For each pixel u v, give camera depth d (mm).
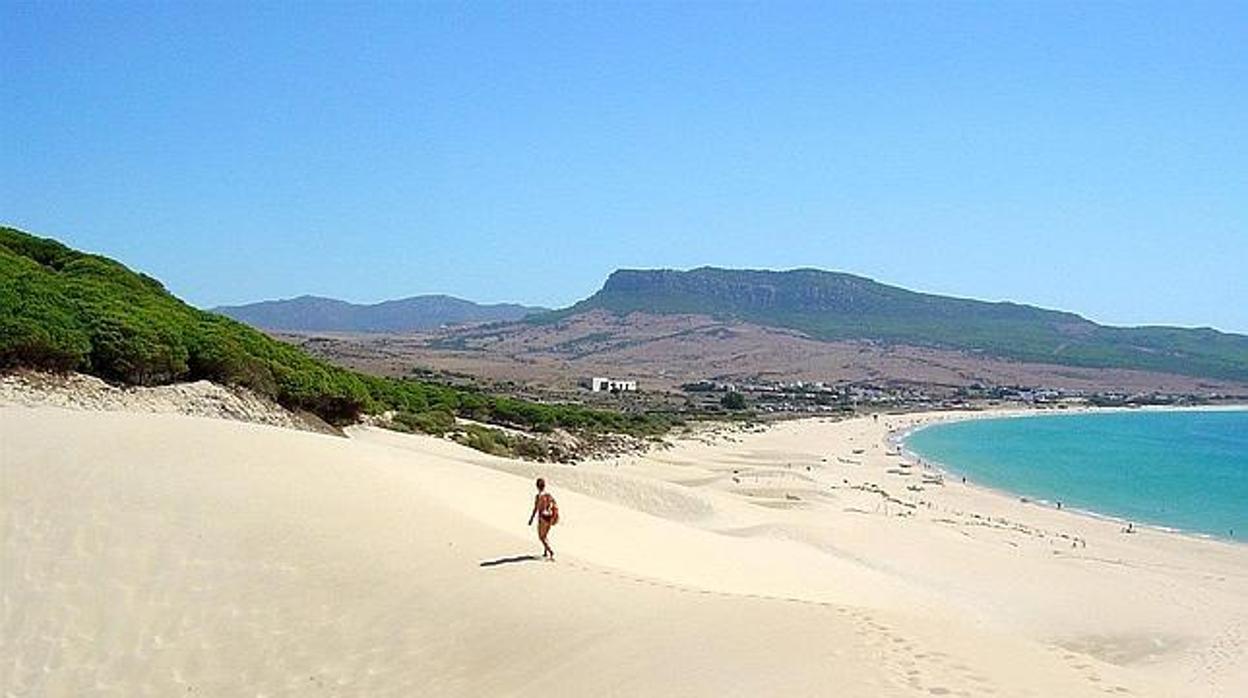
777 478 73375
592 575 17781
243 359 47031
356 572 16812
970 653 13219
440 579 16781
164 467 20406
